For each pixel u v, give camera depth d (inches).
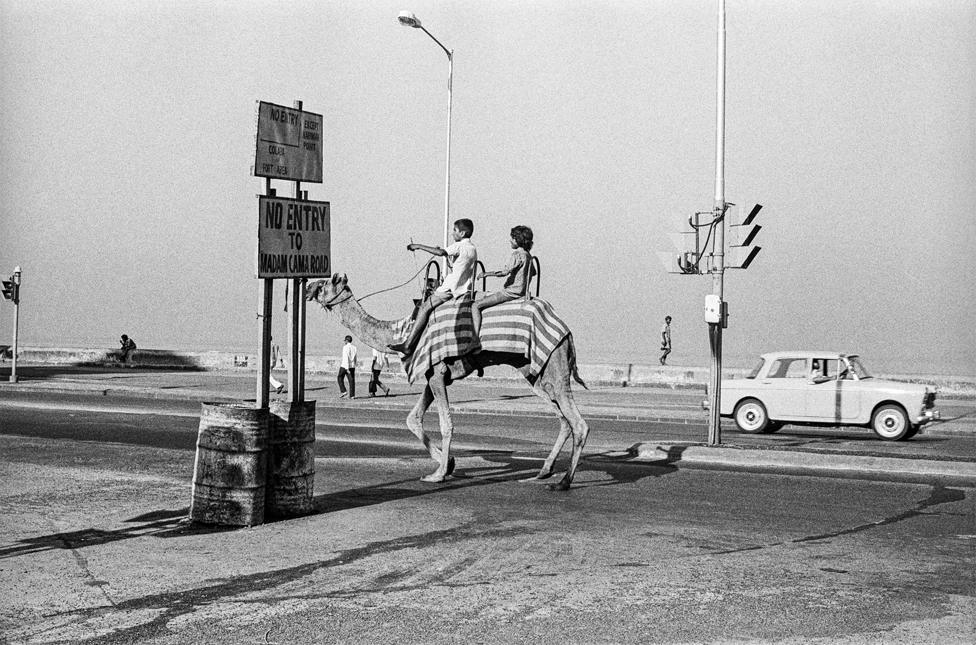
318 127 454.0
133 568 339.6
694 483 544.1
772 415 876.0
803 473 597.0
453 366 534.9
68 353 1886.1
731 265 687.7
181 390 1194.0
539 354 515.2
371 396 1206.9
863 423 844.6
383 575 335.3
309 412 438.6
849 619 292.0
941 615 297.0
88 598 303.9
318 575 334.0
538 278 538.3
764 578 337.4
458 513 444.5
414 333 534.3
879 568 353.4
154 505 454.3
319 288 559.2
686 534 406.6
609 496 495.8
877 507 476.1
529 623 284.8
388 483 528.1
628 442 745.0
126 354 1824.6
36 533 392.8
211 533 397.4
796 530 418.0
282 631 274.8
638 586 325.1
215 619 284.8
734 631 279.9
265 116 421.7
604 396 1273.4
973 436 887.1
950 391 1325.0
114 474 541.0
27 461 585.3
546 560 358.6
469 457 636.7
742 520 438.3
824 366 871.7
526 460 630.5
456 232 535.8
